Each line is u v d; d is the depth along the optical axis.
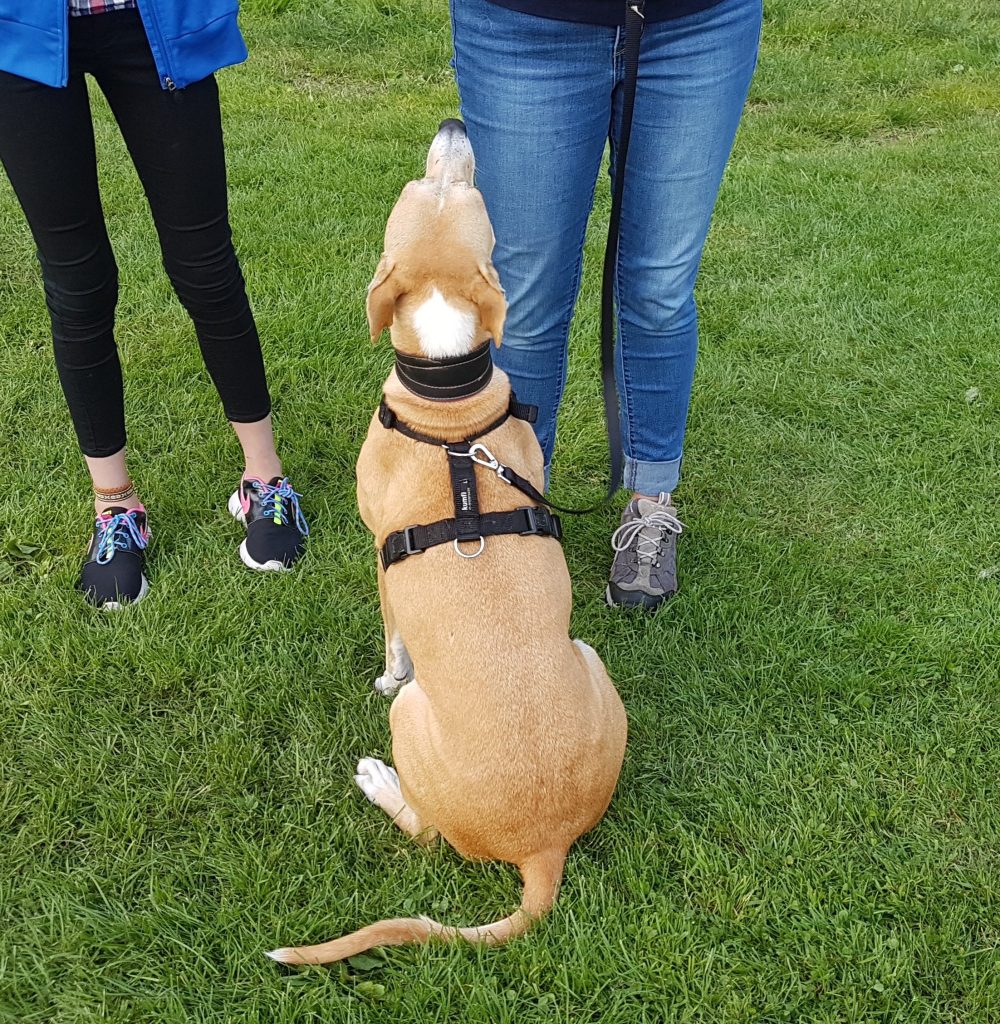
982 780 2.86
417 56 7.85
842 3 9.09
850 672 3.18
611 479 3.24
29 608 3.23
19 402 4.09
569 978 2.34
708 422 4.30
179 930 2.44
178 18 2.67
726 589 3.51
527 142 2.83
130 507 3.45
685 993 2.33
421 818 2.57
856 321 4.92
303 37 8.02
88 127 2.81
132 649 3.10
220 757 2.84
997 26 8.87
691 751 2.96
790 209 5.89
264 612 3.29
